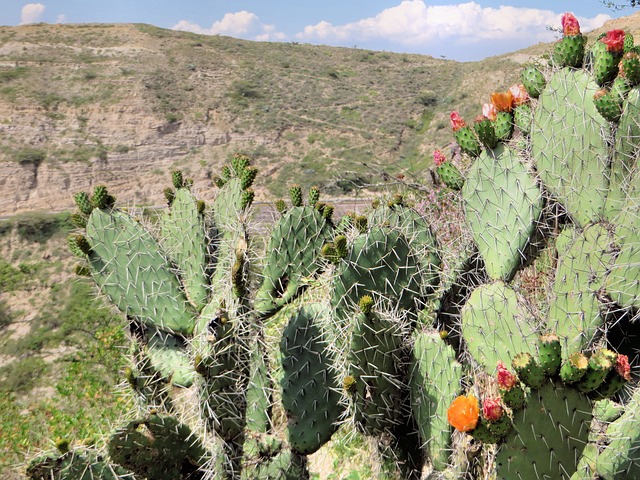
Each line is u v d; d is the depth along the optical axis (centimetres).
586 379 207
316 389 305
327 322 294
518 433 210
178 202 383
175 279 366
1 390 879
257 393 314
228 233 361
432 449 272
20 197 4138
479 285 303
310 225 369
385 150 4219
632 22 2867
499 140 305
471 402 209
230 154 4478
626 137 263
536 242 297
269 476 300
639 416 213
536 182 293
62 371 803
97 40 5641
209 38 6344
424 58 6325
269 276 362
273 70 5631
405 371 286
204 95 5066
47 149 4366
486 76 4634
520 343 270
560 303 280
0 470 605
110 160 4422
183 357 360
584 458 213
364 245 283
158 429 298
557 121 287
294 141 4500
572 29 291
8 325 2039
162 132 4606
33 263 2473
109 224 361
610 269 262
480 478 262
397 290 294
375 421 279
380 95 5031
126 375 372
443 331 274
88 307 1250
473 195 305
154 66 5288
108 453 285
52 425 660
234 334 281
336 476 367
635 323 296
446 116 4469
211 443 290
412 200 556
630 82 264
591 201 278
